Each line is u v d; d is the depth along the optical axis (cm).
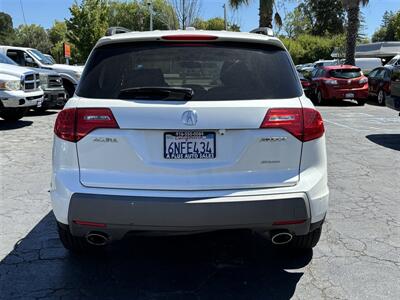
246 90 336
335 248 430
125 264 400
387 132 1111
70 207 324
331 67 1892
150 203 314
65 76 1611
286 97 338
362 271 385
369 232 468
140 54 350
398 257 412
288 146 330
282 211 323
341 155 840
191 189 320
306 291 354
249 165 326
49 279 372
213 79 340
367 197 586
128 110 321
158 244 441
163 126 319
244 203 318
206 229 321
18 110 1203
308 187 332
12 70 1147
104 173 326
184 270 390
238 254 420
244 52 353
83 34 3684
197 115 319
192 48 352
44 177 674
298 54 5197
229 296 347
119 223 319
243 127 322
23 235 458
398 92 983
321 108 1739
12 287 358
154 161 323
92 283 366
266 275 380
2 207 539
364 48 3566
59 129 337
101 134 324
